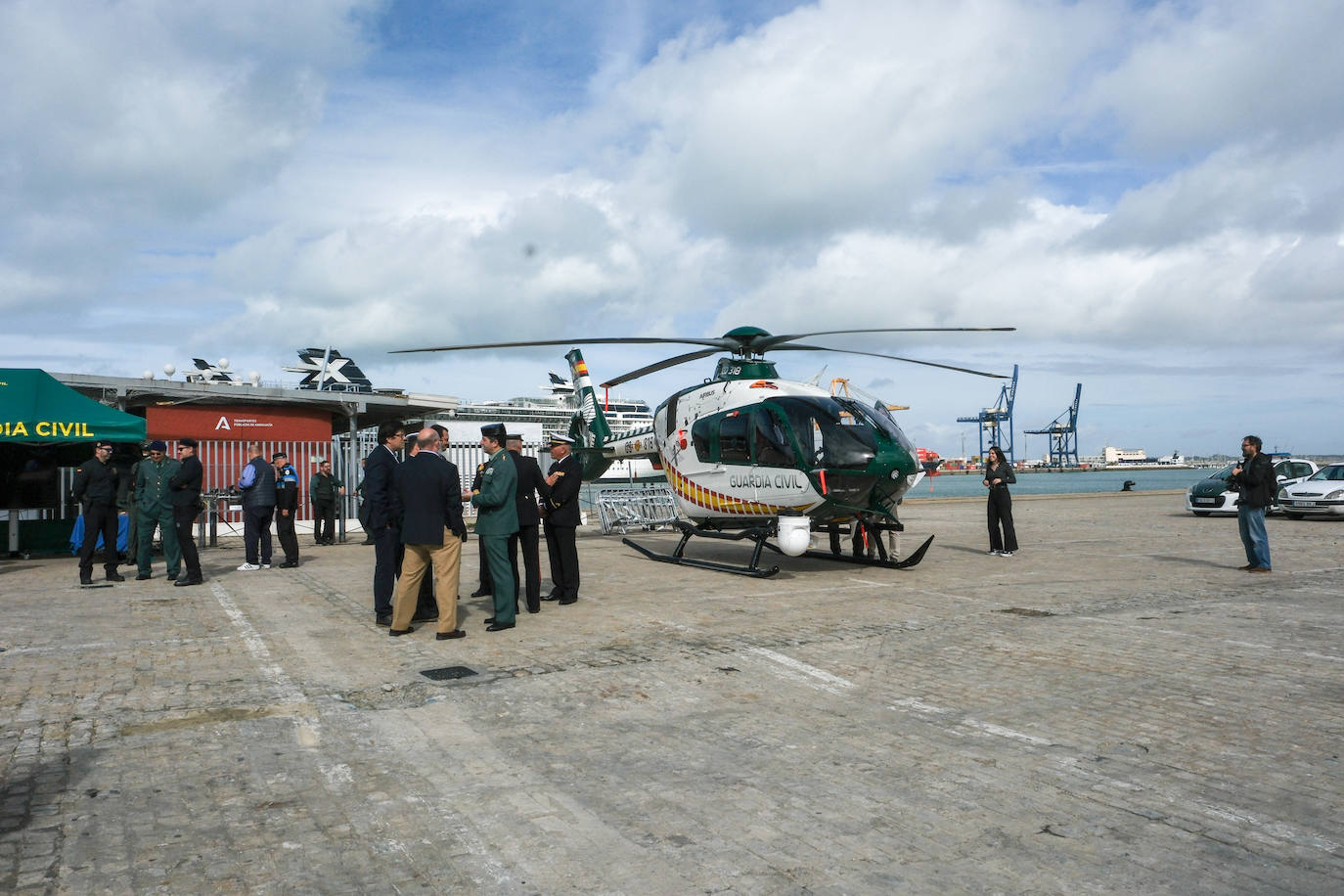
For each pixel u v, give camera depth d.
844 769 4.02
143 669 6.08
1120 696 5.20
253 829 3.37
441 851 3.18
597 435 17.23
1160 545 14.76
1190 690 5.34
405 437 8.55
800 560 12.95
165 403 20.81
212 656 6.49
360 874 2.99
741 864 3.05
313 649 6.77
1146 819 3.42
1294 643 6.69
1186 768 3.98
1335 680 5.55
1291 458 22.36
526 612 8.41
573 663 6.20
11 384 12.88
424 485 7.04
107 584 10.92
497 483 7.41
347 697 5.31
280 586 10.58
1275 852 3.11
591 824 3.42
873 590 9.67
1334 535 16.11
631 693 5.40
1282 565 11.57
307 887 2.90
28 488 14.84
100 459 10.95
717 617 8.00
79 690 5.50
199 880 2.94
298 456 21.83
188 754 4.26
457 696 5.33
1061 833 3.28
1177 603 8.62
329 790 3.78
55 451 15.34
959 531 18.58
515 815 3.51
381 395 22.55
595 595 9.55
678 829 3.35
